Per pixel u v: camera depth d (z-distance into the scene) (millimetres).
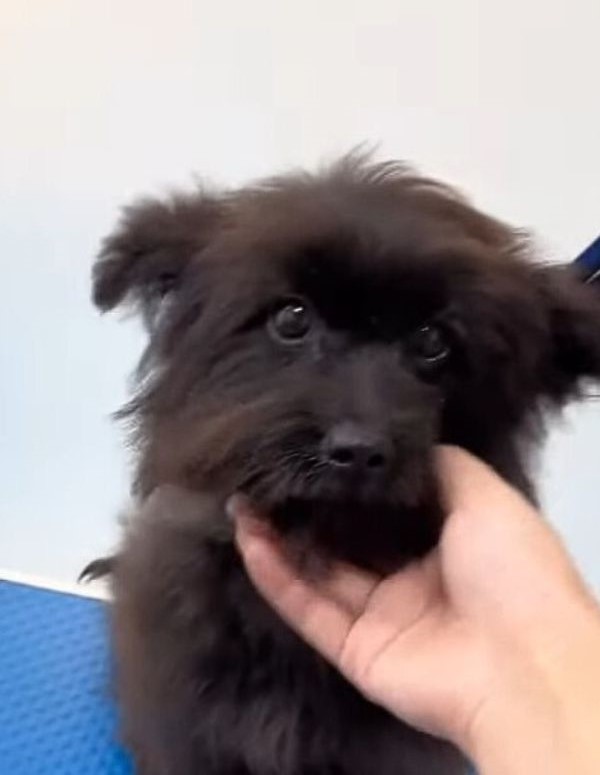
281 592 338
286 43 641
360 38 633
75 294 694
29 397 719
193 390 363
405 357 347
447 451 333
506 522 309
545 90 621
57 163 677
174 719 401
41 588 575
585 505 671
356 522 334
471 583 306
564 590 296
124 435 592
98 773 465
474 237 365
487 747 283
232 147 659
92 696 500
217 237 371
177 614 390
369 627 327
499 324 354
